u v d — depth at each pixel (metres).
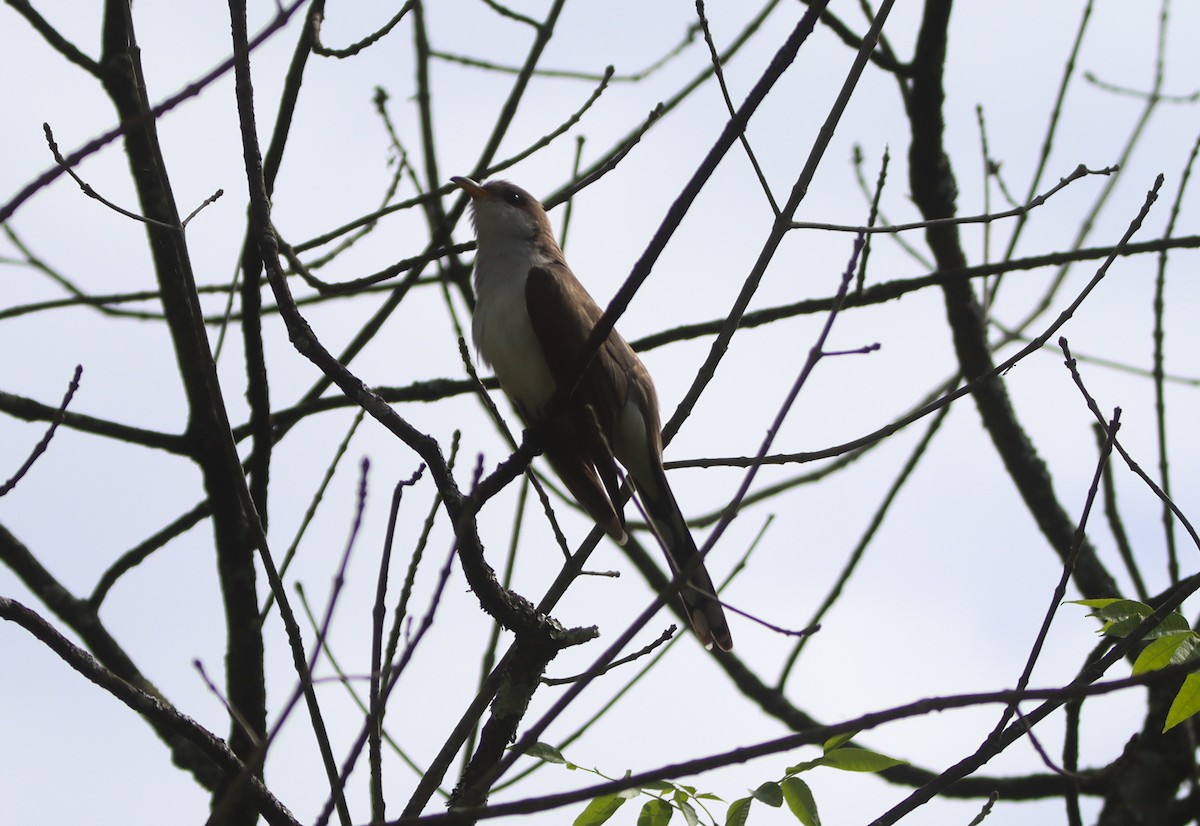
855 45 12.72
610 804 6.70
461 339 8.30
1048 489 13.33
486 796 6.04
